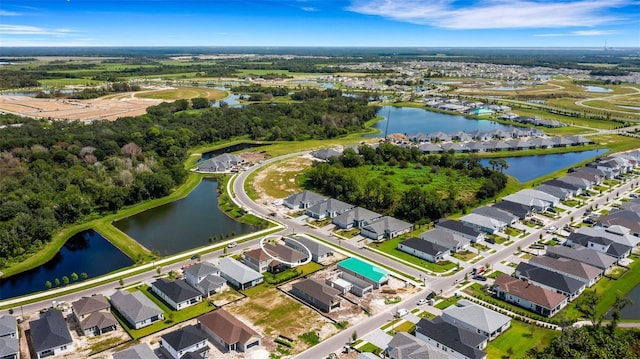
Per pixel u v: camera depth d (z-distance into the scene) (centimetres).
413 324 9888
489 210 15938
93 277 12219
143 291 11381
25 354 8912
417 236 14750
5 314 10331
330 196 18575
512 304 10725
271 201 18188
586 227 14562
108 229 15538
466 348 8662
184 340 8775
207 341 9206
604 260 12425
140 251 13762
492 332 9281
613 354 8500
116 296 10656
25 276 12469
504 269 12431
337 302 10562
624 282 11819
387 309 10506
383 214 16575
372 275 11625
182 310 10481
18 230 13762
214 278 11488
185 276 11888
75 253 13850
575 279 11450
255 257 12394
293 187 19912
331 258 13175
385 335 9469
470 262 12900
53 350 8844
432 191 17750
